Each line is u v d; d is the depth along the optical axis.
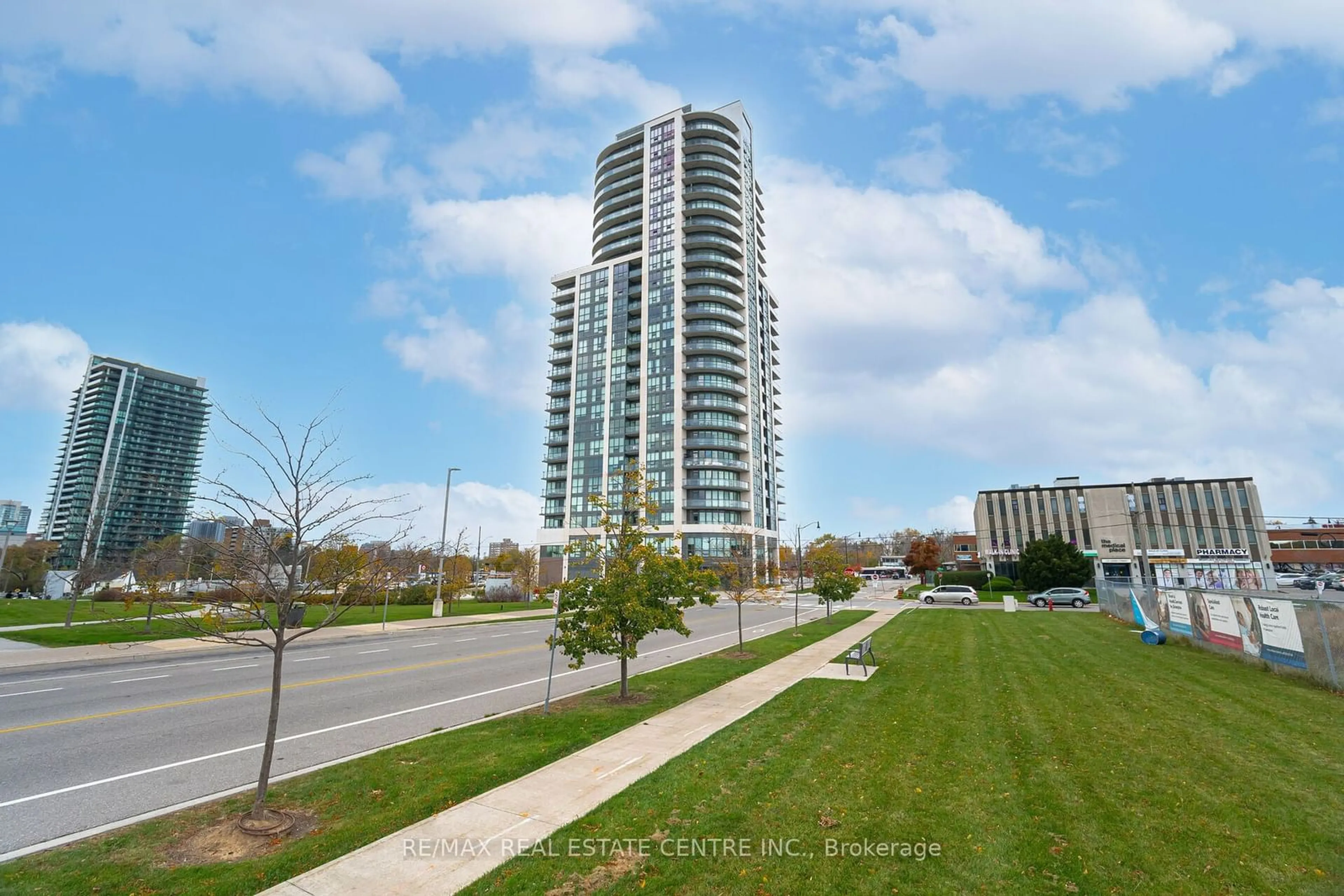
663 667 17.06
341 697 13.59
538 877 5.32
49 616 29.02
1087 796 7.07
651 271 100.38
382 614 36.94
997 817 6.54
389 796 7.29
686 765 8.24
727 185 103.44
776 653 19.98
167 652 20.81
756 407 103.94
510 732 10.12
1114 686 13.44
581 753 8.94
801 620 34.50
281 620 7.18
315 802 7.16
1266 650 15.20
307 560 9.02
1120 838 6.00
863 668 16.16
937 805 6.88
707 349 95.38
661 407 94.19
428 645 23.48
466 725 10.86
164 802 7.42
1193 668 15.55
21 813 7.07
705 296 97.06
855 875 5.34
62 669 17.72
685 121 105.75
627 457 91.44
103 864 5.67
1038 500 78.00
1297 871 5.34
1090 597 49.56
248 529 8.00
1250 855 5.63
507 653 21.22
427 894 5.10
